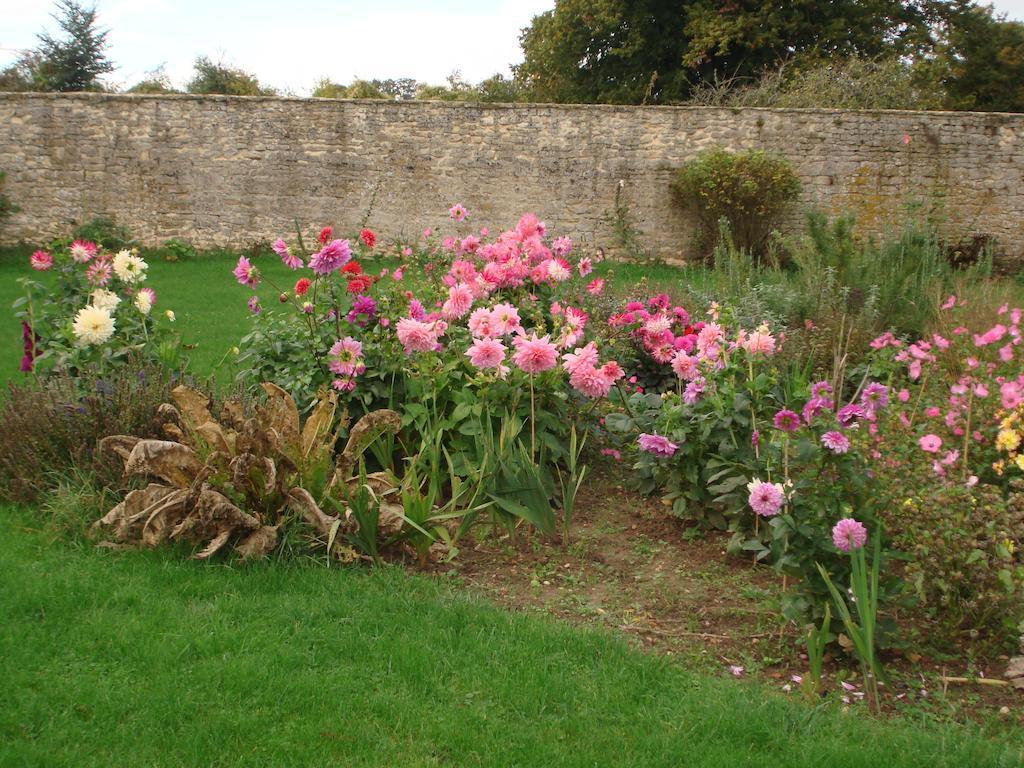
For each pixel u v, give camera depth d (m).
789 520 3.23
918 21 27.09
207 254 16.95
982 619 3.35
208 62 30.70
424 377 4.64
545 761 2.63
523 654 3.21
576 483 4.42
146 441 3.93
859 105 20.44
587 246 16.14
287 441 4.05
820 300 8.36
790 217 17.30
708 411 4.41
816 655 3.07
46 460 4.55
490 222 17.45
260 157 17.11
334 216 17.31
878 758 2.65
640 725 2.84
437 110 17.19
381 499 4.16
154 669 3.02
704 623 3.64
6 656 3.06
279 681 2.99
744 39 24.73
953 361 5.97
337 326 4.90
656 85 26.27
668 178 17.36
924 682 3.21
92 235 16.47
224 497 3.78
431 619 3.46
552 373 4.61
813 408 3.54
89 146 16.88
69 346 5.30
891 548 3.63
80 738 2.66
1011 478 4.06
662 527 4.59
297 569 3.81
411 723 2.80
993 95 27.89
